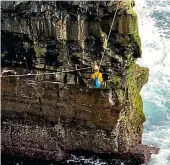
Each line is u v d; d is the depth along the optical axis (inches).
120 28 827.4
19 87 898.1
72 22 832.9
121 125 904.9
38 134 924.6
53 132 920.3
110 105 884.0
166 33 1328.7
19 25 850.1
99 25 826.8
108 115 889.5
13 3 833.5
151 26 1353.3
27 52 870.4
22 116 919.0
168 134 1037.2
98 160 940.0
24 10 836.0
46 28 844.6
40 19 839.7
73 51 855.1
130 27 826.8
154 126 1062.4
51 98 896.3
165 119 1084.5
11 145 941.2
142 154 939.3
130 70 885.8
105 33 834.8
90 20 826.2
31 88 895.7
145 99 1129.4
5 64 889.5
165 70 1208.2
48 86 889.5
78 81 876.6
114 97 881.5
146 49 1268.5
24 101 906.7
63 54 860.0
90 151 932.6
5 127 928.9
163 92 1149.7
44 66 876.6
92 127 904.3
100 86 870.4
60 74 877.2
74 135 919.0
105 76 867.4
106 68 858.8
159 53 1256.8
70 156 938.7
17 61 882.1
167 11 1414.9
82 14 824.3
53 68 874.8
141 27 1346.0
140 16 1391.5
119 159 938.7
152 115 1093.8
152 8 1423.5
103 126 898.1
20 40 863.1
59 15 832.3
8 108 916.0
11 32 857.5
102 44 837.2
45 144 931.3
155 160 952.9
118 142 918.4
